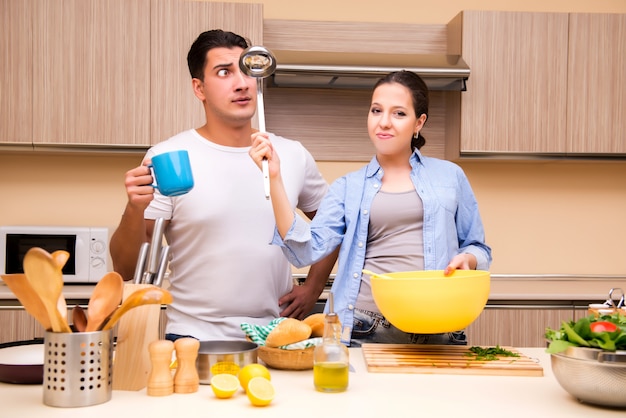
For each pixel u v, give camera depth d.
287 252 1.64
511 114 3.43
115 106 3.29
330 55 3.36
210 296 1.89
